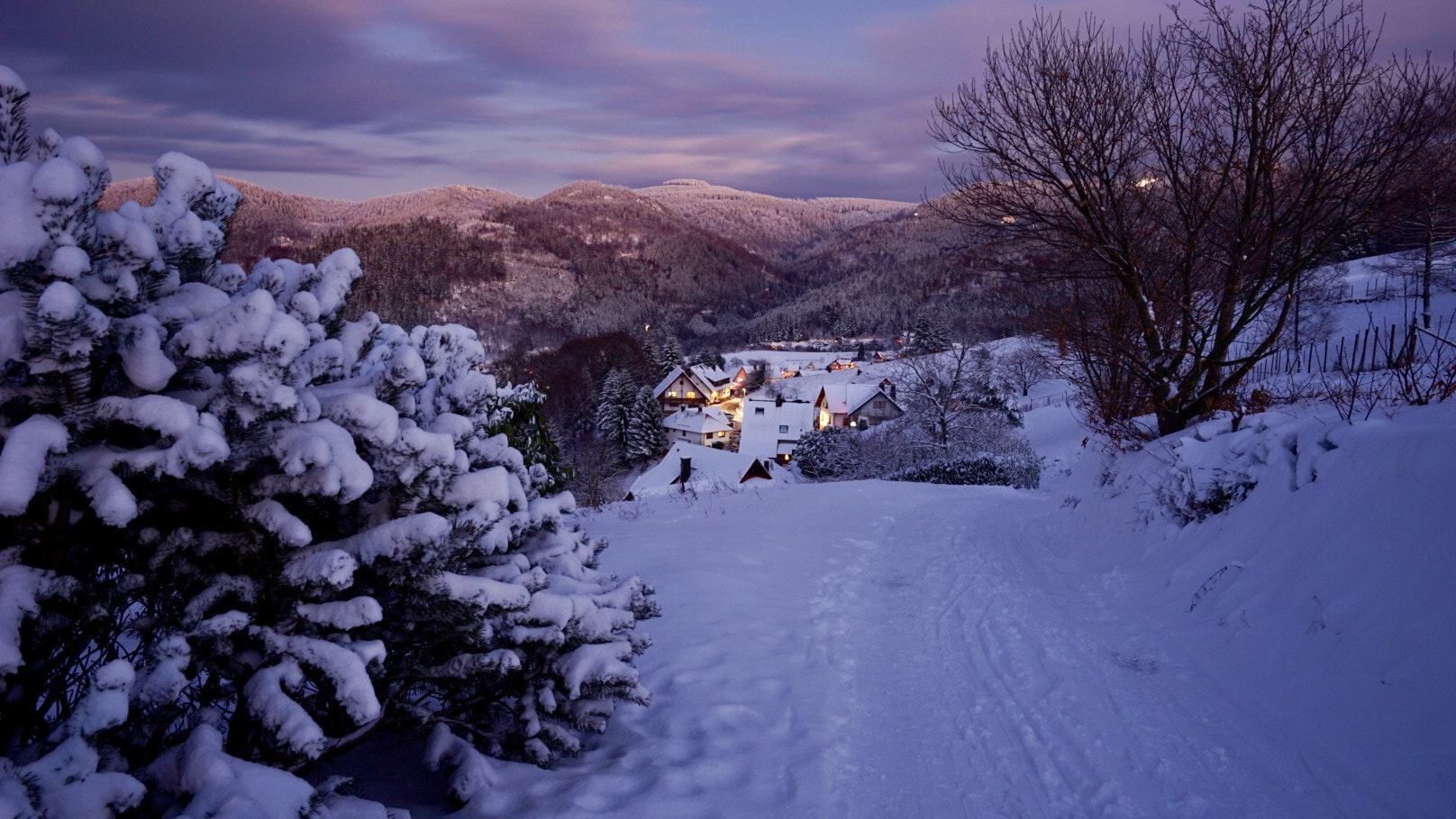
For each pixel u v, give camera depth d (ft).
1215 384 33.65
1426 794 11.98
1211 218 31.27
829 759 15.23
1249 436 25.43
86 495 8.88
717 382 353.92
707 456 165.27
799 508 47.24
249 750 10.62
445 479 11.77
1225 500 24.58
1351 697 14.67
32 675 9.27
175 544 10.05
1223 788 13.30
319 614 10.71
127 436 9.62
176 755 9.57
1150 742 15.12
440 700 14.84
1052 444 121.19
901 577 30.30
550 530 15.66
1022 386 190.29
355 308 12.94
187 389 10.21
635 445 231.50
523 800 12.85
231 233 11.93
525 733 13.88
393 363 11.29
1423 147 25.91
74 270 8.04
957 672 19.71
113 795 8.04
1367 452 19.44
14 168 8.13
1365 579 16.62
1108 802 13.29
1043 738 15.74
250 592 10.50
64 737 8.14
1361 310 116.67
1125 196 33.09
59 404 8.90
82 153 8.54
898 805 13.66
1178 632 20.52
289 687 10.12
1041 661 19.84
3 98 8.66
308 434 10.16
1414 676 13.91
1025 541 35.94
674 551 32.45
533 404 37.91
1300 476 21.62
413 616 12.25
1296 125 27.86
